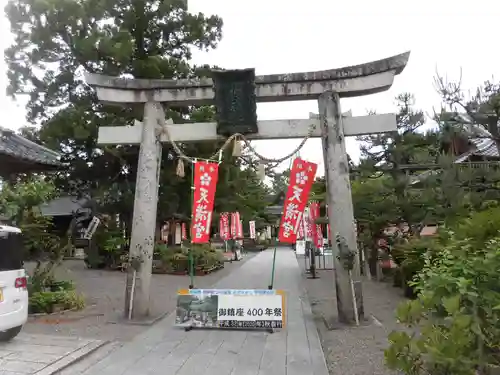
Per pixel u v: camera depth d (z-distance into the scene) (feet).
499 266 12.22
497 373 11.68
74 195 72.02
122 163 64.75
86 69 62.39
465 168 32.35
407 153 44.29
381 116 29.07
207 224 28.96
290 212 29.14
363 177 48.03
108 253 68.95
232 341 23.72
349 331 25.59
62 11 55.98
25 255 35.45
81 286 47.47
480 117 29.66
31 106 64.80
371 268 56.29
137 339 24.03
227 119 29.27
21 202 34.12
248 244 150.00
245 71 29.09
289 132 29.73
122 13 64.08
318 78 29.45
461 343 10.92
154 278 58.18
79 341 22.67
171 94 30.81
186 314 26.63
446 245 18.34
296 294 42.32
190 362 19.98
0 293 20.42
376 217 45.83
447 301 11.43
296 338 24.39
